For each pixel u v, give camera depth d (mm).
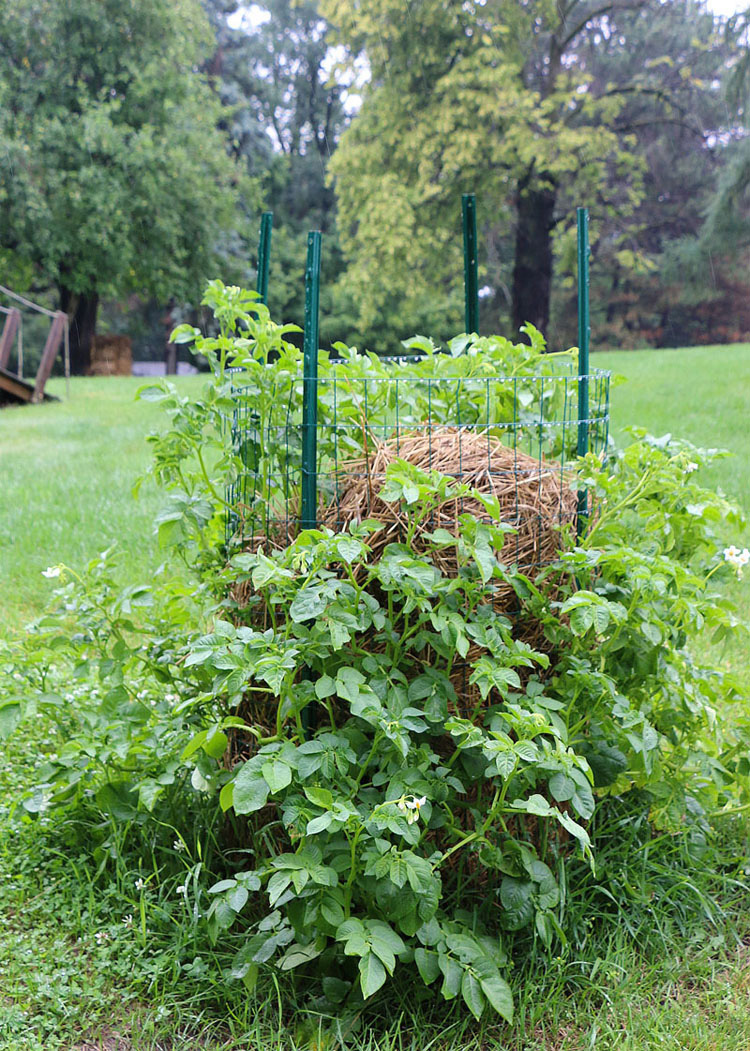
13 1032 2150
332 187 38344
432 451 2695
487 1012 2266
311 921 2125
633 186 25594
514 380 3021
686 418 11000
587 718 2525
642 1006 2293
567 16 22641
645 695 2744
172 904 2555
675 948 2508
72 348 29047
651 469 2701
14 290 27531
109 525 6539
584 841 2092
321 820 2004
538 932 2295
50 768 2793
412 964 2340
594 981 2375
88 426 12523
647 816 2887
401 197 20797
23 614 4918
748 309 29859
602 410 3145
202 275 27438
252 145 36031
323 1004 2250
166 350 36688
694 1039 2182
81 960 2381
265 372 2656
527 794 2537
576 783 2232
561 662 2592
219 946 2434
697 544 2982
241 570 2537
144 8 25484
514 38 21250
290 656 2188
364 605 2324
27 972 2355
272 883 2045
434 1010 2295
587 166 21609
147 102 26016
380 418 2986
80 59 25453
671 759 2820
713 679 2879
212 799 2863
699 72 23328
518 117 19891
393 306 32156
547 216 23359
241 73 38562
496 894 2473
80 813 2922
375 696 2201
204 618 3092
